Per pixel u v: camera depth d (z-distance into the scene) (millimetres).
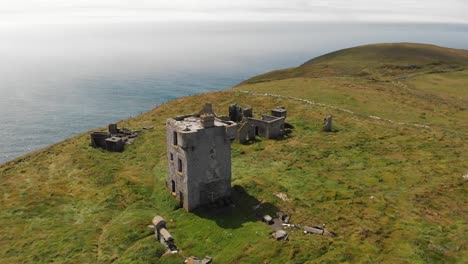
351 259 32812
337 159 61562
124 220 44281
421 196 47031
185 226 41938
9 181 60344
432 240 36219
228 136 45812
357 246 35094
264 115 78438
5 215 48219
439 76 164875
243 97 102562
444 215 41875
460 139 70750
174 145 47375
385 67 186875
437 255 33719
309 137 72875
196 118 51812
